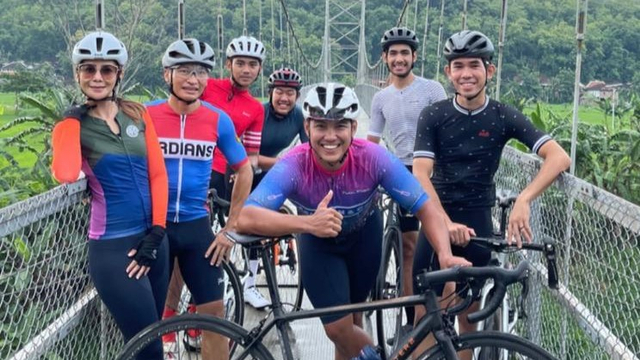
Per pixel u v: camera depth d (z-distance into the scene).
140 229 2.39
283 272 4.30
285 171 2.28
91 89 2.32
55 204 2.23
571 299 2.65
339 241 2.43
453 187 2.77
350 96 2.18
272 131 4.17
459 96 2.72
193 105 2.74
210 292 2.72
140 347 2.22
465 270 1.96
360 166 2.31
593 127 7.48
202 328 2.25
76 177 2.19
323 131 2.18
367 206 2.41
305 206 2.37
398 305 2.08
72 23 12.58
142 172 2.39
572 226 2.77
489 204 2.80
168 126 2.68
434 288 2.08
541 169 2.55
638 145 6.38
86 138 2.32
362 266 2.57
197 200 2.71
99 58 2.30
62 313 2.49
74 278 2.64
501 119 2.70
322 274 2.43
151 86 11.55
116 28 11.27
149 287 2.37
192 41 2.67
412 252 3.54
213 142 2.75
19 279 2.44
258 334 2.21
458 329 2.88
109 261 2.32
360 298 2.64
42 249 2.45
